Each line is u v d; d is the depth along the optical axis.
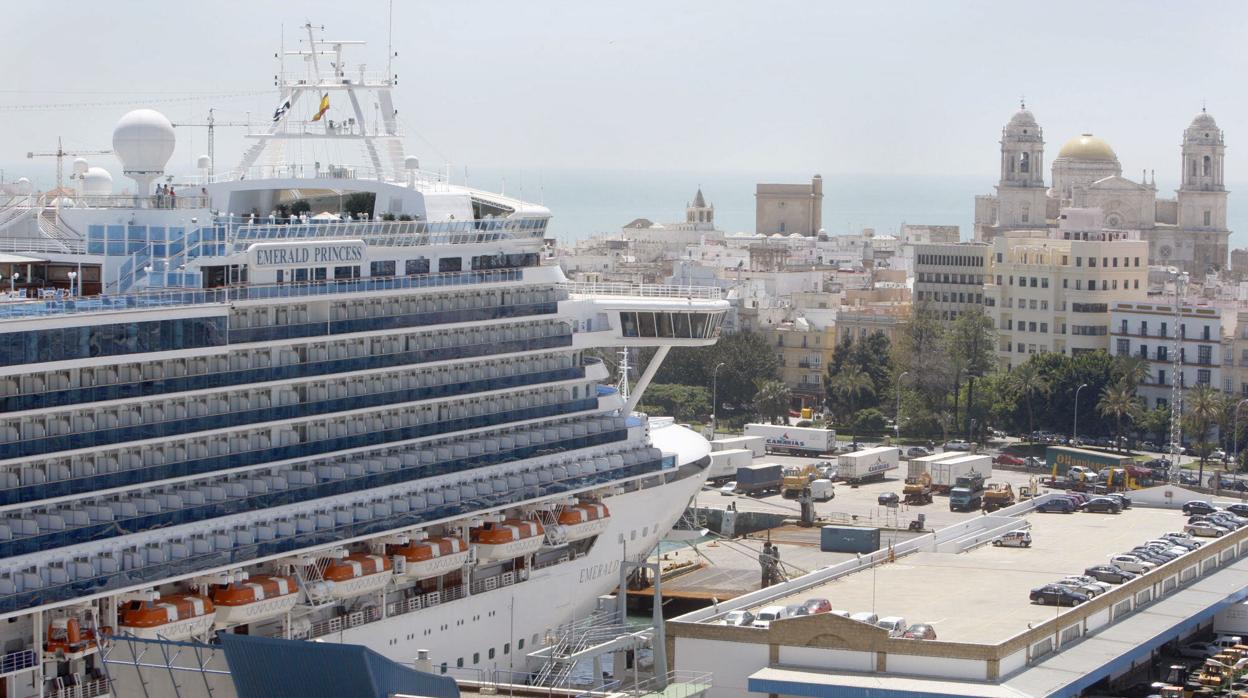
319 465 144.00
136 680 126.56
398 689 119.44
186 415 133.88
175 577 130.38
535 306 162.12
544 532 159.75
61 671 126.25
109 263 141.75
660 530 178.38
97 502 128.88
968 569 190.50
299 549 138.88
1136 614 175.38
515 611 158.12
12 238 147.38
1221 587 188.75
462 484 154.00
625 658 159.75
